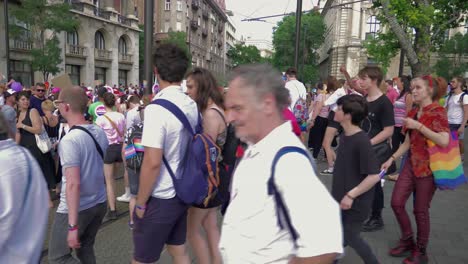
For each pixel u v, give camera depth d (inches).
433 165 132.8
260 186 52.4
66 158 103.0
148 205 99.1
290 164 50.8
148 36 217.3
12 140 70.5
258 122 54.6
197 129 107.0
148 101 212.7
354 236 117.6
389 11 437.4
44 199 72.1
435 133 129.8
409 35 511.8
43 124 227.3
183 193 98.8
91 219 112.4
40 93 259.0
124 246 161.5
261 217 52.7
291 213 50.0
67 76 139.9
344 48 1684.3
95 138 112.3
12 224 64.2
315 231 48.4
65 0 1200.8
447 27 542.0
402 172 145.0
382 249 155.3
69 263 109.3
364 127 157.9
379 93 155.3
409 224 146.0
